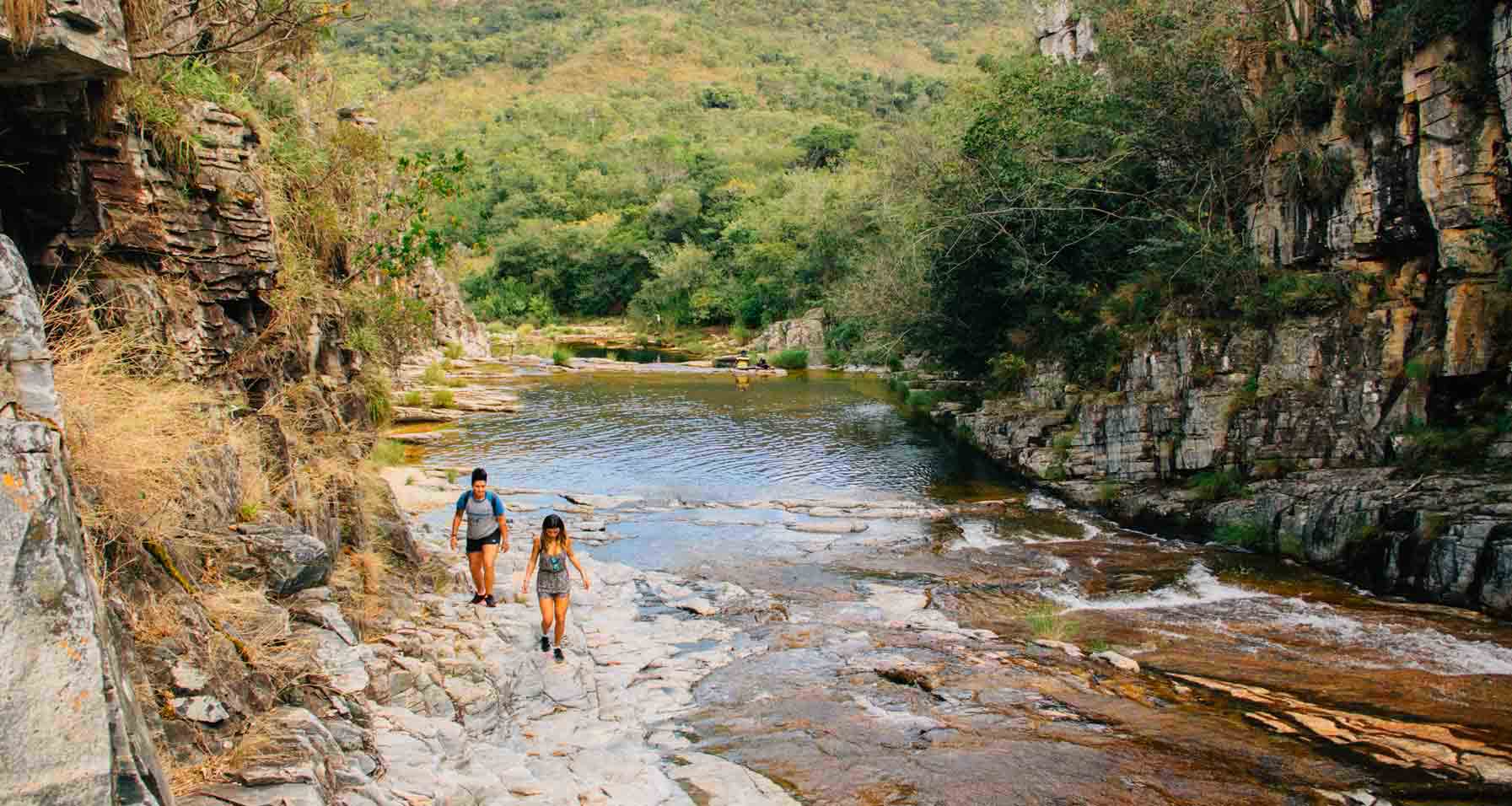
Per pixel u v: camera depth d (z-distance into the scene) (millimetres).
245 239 9906
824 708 10242
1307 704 10000
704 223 82188
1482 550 13055
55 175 7266
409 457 25141
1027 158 26859
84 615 3562
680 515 19859
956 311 30094
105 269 8023
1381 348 17281
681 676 11211
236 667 6254
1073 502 20953
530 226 87875
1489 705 9891
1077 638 12461
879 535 18391
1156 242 21562
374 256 17625
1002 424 25453
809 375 45156
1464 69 16000
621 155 107562
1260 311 19500
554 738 9203
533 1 194375
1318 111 20188
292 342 11508
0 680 3291
